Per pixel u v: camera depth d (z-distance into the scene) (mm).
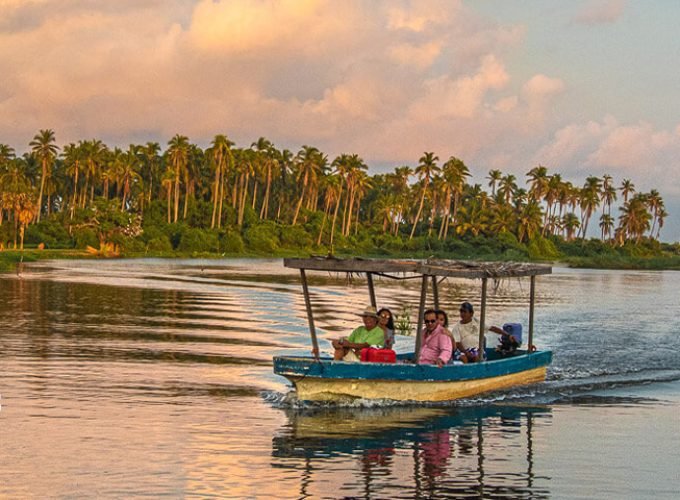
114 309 34281
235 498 9977
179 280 59531
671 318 37625
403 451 12242
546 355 18953
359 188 152500
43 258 99188
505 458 12008
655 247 169500
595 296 54656
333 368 14906
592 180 167750
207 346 23094
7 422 13352
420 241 145750
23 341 23078
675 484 10859
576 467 11594
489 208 158250
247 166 141000
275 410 14742
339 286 58375
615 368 21500
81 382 16953
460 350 17625
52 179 137500
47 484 10297
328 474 11008
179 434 12852
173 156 135375
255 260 114125
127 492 10070
